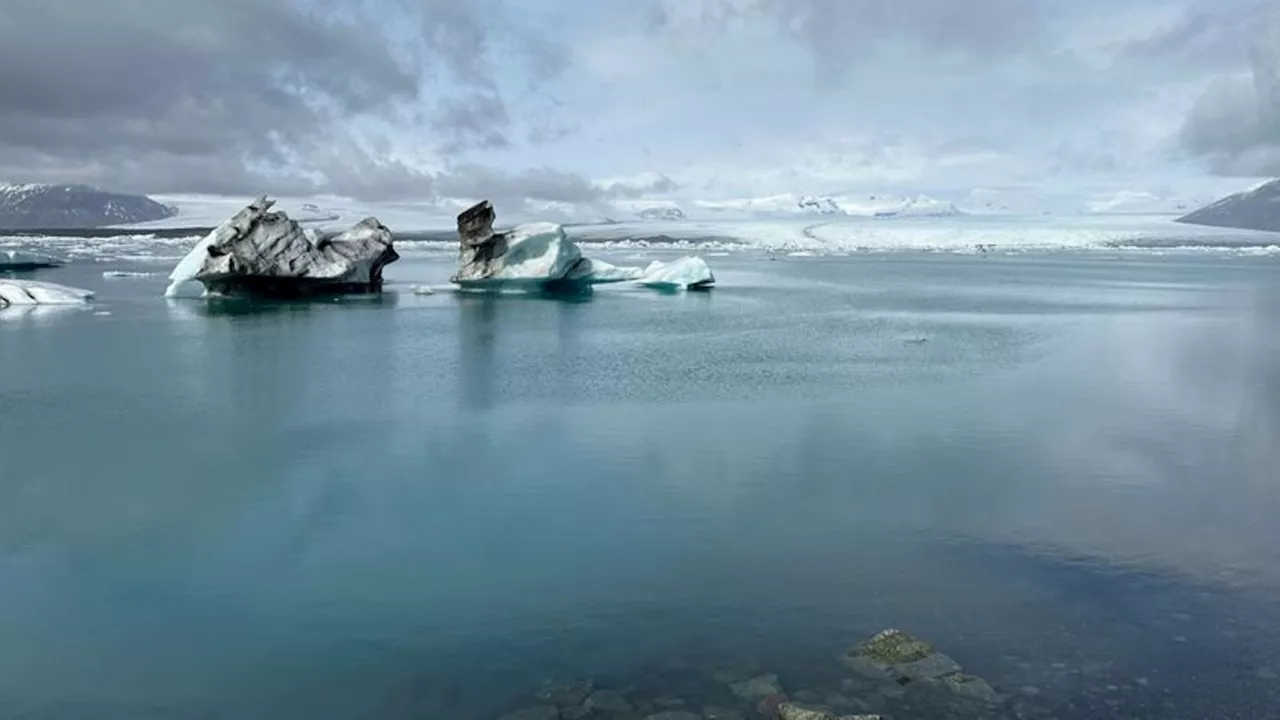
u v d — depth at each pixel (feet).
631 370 75.56
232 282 133.08
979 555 34.14
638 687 24.73
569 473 45.01
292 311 121.70
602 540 35.94
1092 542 35.42
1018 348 90.33
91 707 24.40
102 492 42.09
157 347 87.81
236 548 35.37
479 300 140.97
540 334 99.66
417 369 75.82
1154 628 27.76
